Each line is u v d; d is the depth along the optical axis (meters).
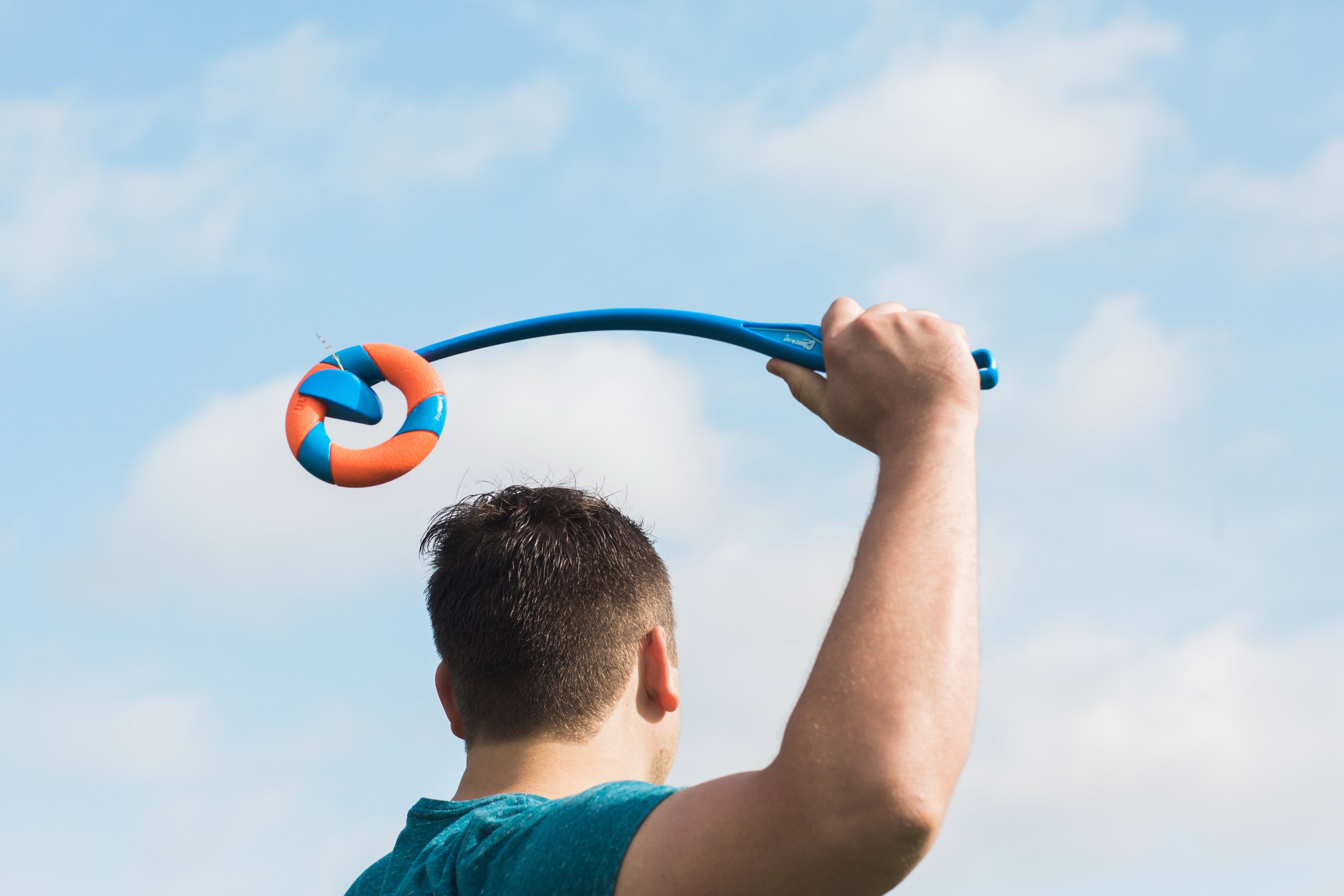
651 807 1.29
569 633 1.67
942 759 1.18
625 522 1.83
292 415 1.94
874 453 1.46
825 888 1.17
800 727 1.20
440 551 1.81
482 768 1.66
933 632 1.23
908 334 1.46
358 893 1.60
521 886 1.30
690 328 1.84
